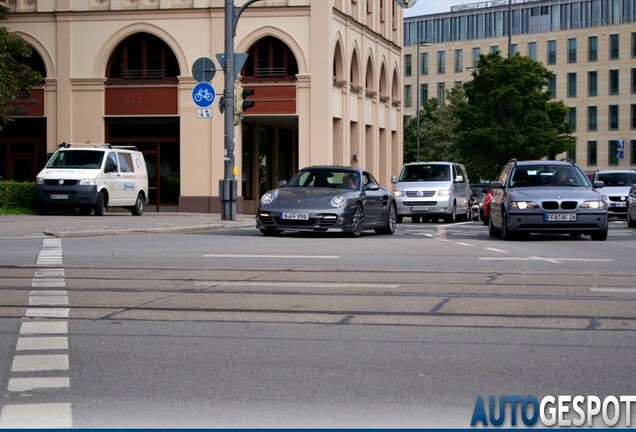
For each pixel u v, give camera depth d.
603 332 9.38
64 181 33.34
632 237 24.58
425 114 93.56
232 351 8.42
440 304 11.11
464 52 115.50
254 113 44.53
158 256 17.03
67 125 45.19
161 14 44.50
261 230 23.19
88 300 11.48
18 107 45.44
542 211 21.55
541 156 65.94
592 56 106.00
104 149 34.75
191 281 13.21
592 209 21.59
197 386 7.14
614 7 104.56
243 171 48.09
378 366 7.80
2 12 41.91
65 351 8.45
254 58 44.72
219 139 44.31
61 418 6.29
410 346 8.64
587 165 106.56
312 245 19.95
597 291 12.27
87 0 45.00
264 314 10.42
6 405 6.64
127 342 8.84
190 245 19.81
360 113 50.69
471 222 38.38
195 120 44.44
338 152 47.12
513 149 65.31
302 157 44.28
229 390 7.02
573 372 7.59
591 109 106.31
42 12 45.22
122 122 45.38
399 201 35.78
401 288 12.46
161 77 45.03
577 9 107.06
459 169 38.47
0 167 46.44
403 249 19.02
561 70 107.94
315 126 44.09
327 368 7.73
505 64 65.56
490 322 9.92
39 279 13.52
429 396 6.84
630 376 7.45
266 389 7.05
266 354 8.28
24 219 29.80
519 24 111.12
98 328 9.59
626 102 104.00
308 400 6.73
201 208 44.44
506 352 8.38
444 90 117.31
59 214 35.41
